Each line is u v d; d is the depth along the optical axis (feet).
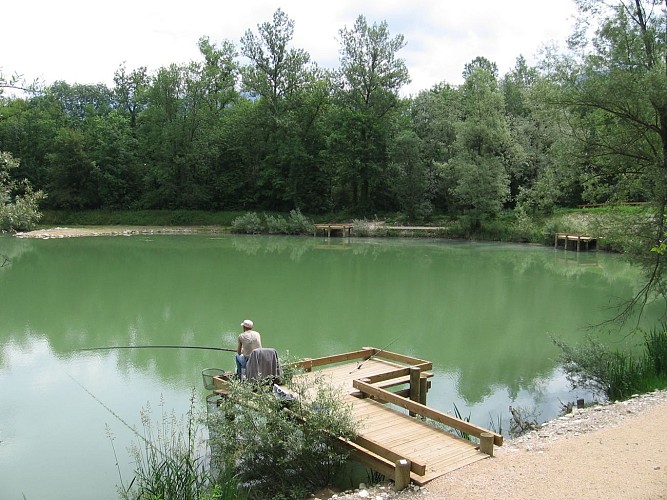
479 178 132.05
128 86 212.02
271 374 26.68
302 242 133.90
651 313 57.88
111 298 66.64
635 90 39.27
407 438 22.94
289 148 169.07
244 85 174.70
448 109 162.40
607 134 43.57
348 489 22.08
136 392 35.53
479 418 31.04
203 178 179.83
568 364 36.01
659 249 33.42
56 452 26.96
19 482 24.22
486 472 20.12
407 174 157.99
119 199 179.11
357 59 167.12
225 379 29.55
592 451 21.80
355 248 121.08
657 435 23.25
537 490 18.57
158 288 73.10
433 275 85.10
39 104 200.54
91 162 171.94
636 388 32.04
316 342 48.37
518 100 180.04
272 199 179.01
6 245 121.08
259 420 22.79
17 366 41.22
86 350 45.47
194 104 174.40
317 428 21.95
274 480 22.57
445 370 40.52
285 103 172.45
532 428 27.91
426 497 18.42
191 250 115.24
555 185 48.52
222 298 67.21
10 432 29.50
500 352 45.42
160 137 174.60
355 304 64.44
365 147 164.45
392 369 31.91
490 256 107.24
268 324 54.95
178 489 20.25
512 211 148.56
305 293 70.85
